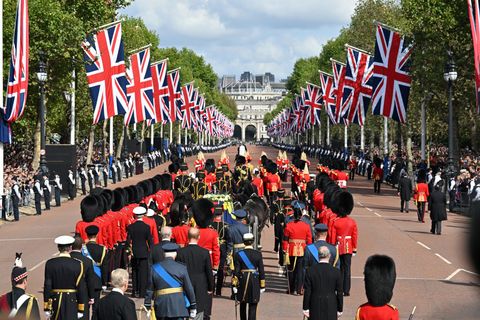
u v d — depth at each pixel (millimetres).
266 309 26750
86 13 77000
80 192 80250
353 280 32438
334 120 107938
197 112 160375
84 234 26891
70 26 68938
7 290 29688
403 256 38531
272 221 46031
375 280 14242
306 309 19672
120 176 96062
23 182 66250
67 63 75438
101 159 112875
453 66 65062
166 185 43438
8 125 57125
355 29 121812
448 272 33969
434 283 31344
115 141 140125
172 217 27250
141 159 111812
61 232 48781
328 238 28172
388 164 99312
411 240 44594
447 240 44625
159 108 94688
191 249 21469
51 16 67938
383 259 14375
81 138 133500
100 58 67500
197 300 21266
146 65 81688
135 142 129375
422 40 77750
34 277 33062
